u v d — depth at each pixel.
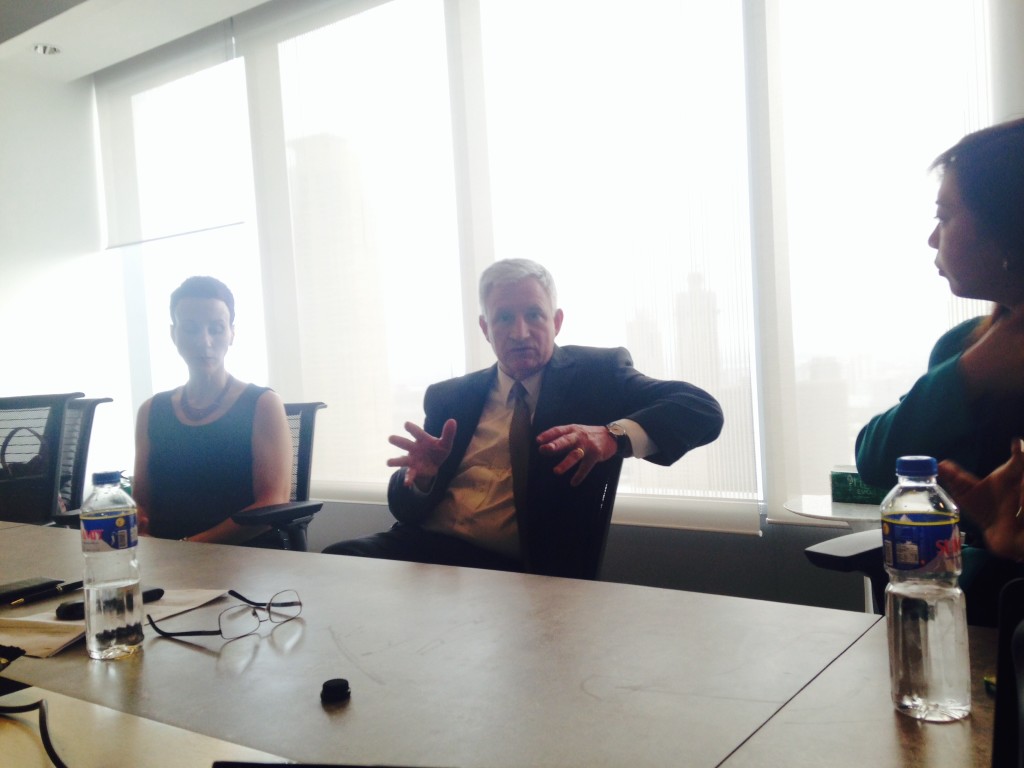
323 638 0.96
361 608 1.08
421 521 1.91
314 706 0.75
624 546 2.77
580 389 1.78
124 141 4.12
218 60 3.75
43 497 2.53
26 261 3.96
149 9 3.33
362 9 3.30
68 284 4.11
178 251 3.98
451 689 0.78
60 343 4.07
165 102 3.96
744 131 2.50
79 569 1.44
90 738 0.71
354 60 3.32
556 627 0.96
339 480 3.41
